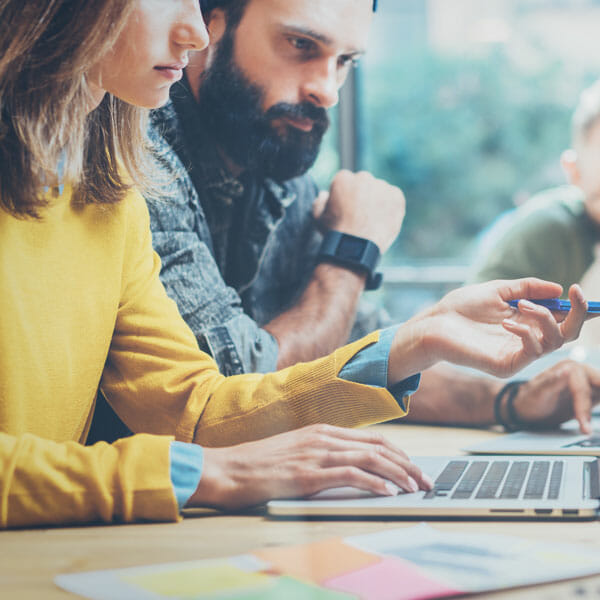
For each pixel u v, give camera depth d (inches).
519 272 90.1
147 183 40.7
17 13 30.8
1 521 28.3
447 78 220.1
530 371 64.8
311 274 59.1
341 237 59.0
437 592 20.2
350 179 61.3
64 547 26.0
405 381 38.3
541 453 43.9
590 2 211.3
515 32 216.1
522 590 20.8
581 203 92.2
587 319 35.7
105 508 28.8
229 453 31.4
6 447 29.1
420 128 220.5
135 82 33.3
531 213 91.8
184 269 48.5
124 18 31.4
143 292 41.7
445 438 51.8
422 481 32.6
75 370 38.0
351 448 32.2
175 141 53.3
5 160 33.1
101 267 38.7
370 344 38.6
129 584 21.4
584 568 22.2
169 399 40.1
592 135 90.0
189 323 48.1
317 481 30.9
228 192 56.9
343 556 23.7
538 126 216.1
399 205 61.2
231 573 22.2
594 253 91.6
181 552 25.0
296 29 54.6
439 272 108.9
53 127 32.9
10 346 34.6
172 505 29.3
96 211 38.5
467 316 37.2
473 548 24.4
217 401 39.4
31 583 22.0
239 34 54.5
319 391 38.1
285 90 55.6
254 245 58.6
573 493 30.9
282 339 53.9
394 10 217.3
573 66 213.5
